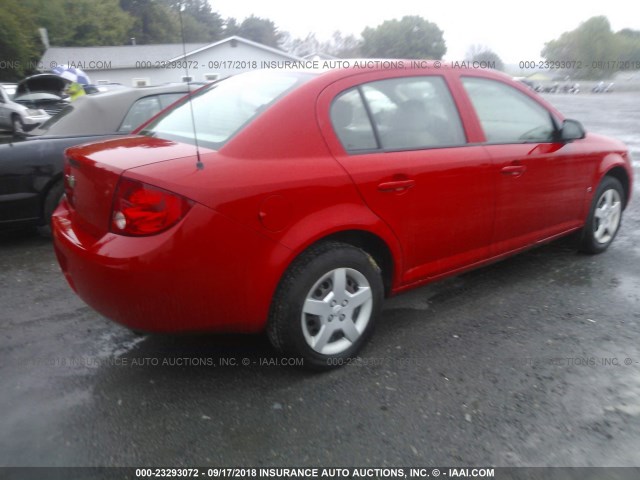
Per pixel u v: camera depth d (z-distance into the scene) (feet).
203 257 8.47
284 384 9.81
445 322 12.10
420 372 10.18
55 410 9.12
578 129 13.48
